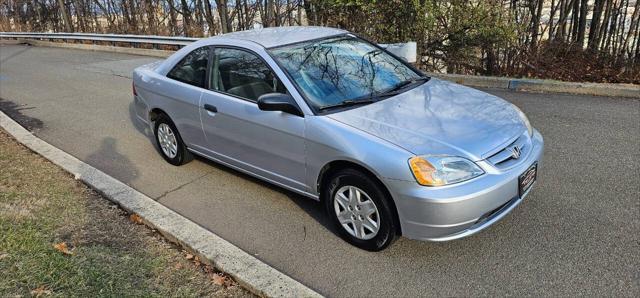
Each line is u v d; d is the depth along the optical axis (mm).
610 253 3145
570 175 4281
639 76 7406
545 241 3330
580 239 3320
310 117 3480
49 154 5344
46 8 29812
